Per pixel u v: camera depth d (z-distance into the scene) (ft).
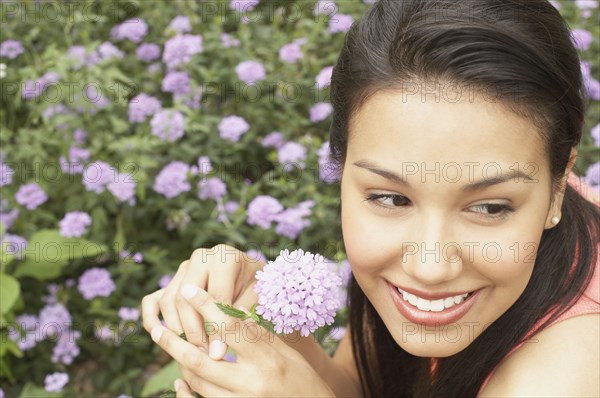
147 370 8.19
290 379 4.06
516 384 4.05
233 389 4.03
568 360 3.98
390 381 5.69
